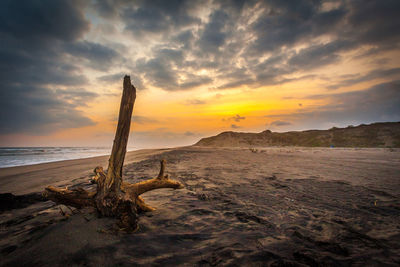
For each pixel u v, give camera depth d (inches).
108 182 101.1
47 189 103.4
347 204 135.9
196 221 106.4
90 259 68.2
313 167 331.3
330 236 89.4
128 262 67.7
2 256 73.7
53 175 301.1
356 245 81.2
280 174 261.9
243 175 255.6
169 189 181.5
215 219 109.7
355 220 108.0
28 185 228.4
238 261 69.3
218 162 424.5
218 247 79.3
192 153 773.9
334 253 75.0
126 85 103.4
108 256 70.5
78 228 86.7
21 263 67.4
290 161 438.0
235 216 114.5
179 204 136.6
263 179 227.8
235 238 87.5
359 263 68.3
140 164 393.1
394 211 120.7
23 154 1021.8
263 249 77.8
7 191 200.4
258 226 100.7
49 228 90.0
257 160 467.8
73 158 712.4
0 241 87.0
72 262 66.5
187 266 66.4
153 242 82.4
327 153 730.8
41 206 141.8
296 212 121.2
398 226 99.6
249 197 154.5
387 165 349.4
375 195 157.1
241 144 2384.4
